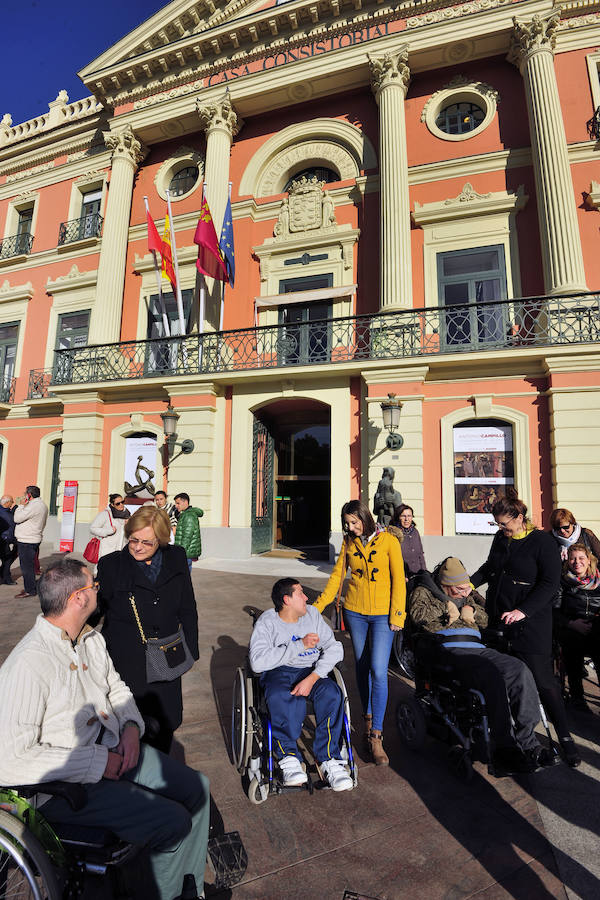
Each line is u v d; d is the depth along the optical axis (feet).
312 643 9.27
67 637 6.23
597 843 7.34
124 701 6.67
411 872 6.72
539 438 30.35
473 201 37.40
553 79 35.37
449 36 38.22
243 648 16.44
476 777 9.31
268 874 6.65
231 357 38.52
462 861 6.95
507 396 31.30
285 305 41.57
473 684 9.31
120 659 7.25
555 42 36.83
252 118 46.44
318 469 45.60
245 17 43.11
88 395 41.45
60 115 56.90
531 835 7.54
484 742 8.71
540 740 10.69
